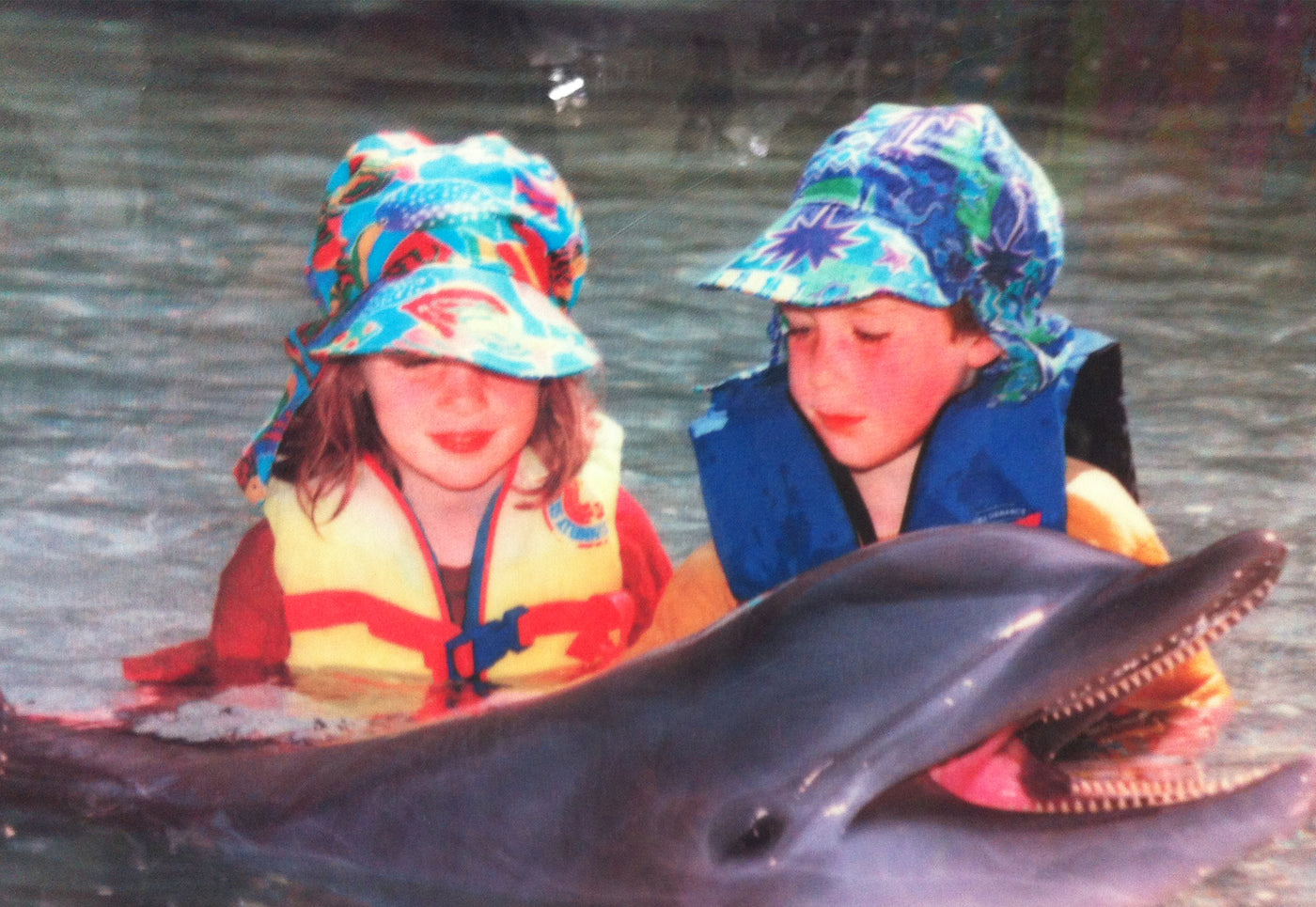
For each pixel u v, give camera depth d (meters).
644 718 2.26
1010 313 3.10
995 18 11.21
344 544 3.34
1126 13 10.51
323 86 11.27
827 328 3.08
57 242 6.52
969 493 3.16
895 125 3.14
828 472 3.26
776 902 2.12
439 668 3.26
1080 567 2.31
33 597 3.55
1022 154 3.17
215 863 2.38
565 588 3.40
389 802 2.34
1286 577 3.59
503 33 12.71
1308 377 5.04
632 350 5.15
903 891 2.12
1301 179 8.30
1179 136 9.20
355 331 3.23
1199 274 6.35
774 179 8.36
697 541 3.90
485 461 3.28
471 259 3.38
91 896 2.29
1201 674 2.93
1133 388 4.89
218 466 4.29
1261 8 10.16
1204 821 2.22
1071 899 2.12
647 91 11.21
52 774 2.67
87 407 4.62
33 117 9.75
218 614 3.43
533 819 2.24
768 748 2.19
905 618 2.27
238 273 6.07
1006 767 2.27
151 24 12.86
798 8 11.97
